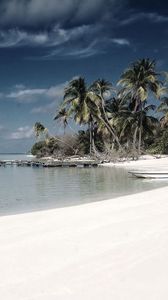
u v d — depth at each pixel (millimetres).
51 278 5555
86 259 6461
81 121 61219
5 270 5973
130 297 4770
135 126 60031
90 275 5629
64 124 65812
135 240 7699
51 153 91125
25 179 33562
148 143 71375
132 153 59219
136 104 58906
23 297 4879
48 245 7523
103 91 65250
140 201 14055
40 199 18547
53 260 6465
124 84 58812
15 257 6699
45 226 9625
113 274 5633
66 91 61625
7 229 9336
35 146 104938
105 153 63844
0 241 7973
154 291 4930
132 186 24125
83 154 74500
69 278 5531
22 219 10852
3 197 19562
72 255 6738
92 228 9125
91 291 5004
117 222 9781
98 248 7168
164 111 61000
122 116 60406
